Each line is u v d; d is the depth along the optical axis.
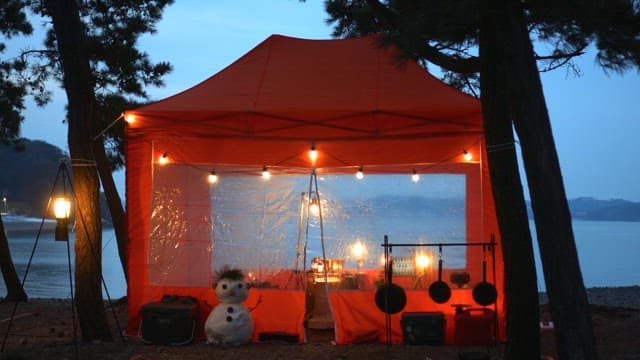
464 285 8.15
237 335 7.63
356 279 8.16
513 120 5.96
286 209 8.52
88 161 7.85
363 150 8.45
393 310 7.12
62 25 7.93
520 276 6.43
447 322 8.05
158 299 8.48
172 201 8.58
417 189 8.35
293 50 9.21
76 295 7.84
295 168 8.56
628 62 7.22
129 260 8.52
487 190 8.24
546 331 8.59
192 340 7.80
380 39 6.76
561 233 5.74
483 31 6.46
